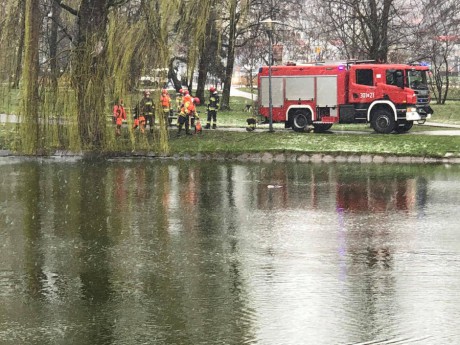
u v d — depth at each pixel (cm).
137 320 2447
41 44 7194
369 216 4153
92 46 6812
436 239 3562
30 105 6812
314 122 7844
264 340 2252
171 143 7225
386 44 9188
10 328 2394
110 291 2780
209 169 6184
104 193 4997
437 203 4509
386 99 7625
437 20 10669
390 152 6606
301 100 7856
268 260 3203
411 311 2480
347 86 7756
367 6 9350
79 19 6900
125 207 4488
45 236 3741
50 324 2427
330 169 6106
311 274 2961
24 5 6712
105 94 6856
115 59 6731
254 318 2442
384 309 2506
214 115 8019
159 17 6731
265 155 6800
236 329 2347
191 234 3744
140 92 7056
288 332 2311
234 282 2866
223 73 12050
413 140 6906
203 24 6962
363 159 6600
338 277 2909
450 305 2533
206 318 2450
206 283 2858
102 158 6894
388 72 7619
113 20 6775
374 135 7350
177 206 4516
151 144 7162
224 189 5138
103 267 3128
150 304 2611
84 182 5491
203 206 4509
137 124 7075
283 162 6619
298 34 12481
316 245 3478
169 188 5191
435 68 12762
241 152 6856
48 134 6912
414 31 9781
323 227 3888
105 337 2303
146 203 4622
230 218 4144
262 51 12138
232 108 12256
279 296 2673
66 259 3275
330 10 9969
